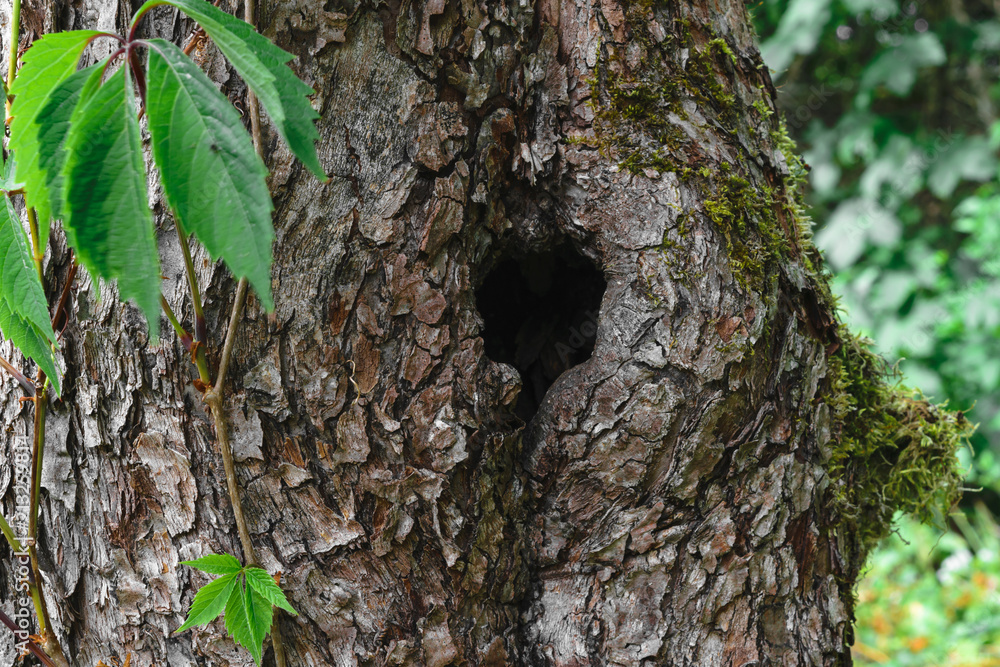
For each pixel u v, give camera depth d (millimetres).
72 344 1053
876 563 3502
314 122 1035
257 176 670
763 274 1162
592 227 1147
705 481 1130
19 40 1059
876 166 3459
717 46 1212
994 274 3469
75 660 1107
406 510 1056
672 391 1104
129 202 652
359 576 1047
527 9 1127
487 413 1104
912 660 2914
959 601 3244
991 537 3592
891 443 1340
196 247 1015
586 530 1148
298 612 1038
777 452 1170
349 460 1043
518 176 1153
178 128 667
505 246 1202
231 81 1007
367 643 1045
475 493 1086
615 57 1142
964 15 3885
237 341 1019
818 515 1223
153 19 1021
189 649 1051
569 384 1157
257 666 947
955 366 3543
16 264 902
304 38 1032
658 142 1141
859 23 3740
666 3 1172
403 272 1059
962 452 3408
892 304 3420
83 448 1068
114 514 1060
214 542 1037
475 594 1093
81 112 653
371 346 1053
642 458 1112
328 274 1038
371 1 1048
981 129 3979
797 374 1204
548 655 1151
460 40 1086
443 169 1075
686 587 1131
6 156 1033
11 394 1104
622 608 1135
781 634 1170
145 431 1038
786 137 1388
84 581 1088
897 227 3445
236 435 1023
